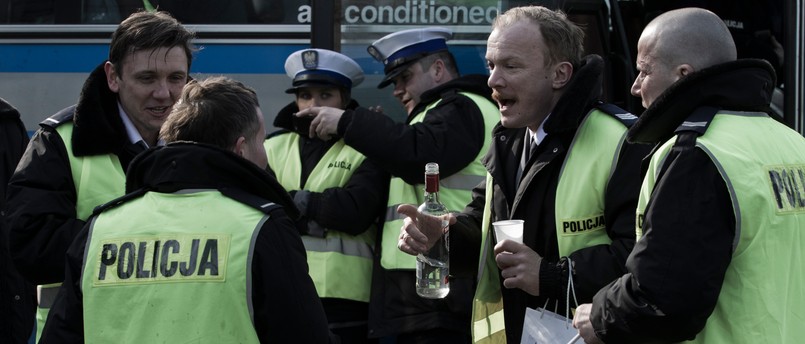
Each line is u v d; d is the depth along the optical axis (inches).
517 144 141.8
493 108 182.5
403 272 179.3
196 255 106.6
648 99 119.9
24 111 229.9
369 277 187.0
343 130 175.5
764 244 106.9
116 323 106.8
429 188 139.9
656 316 106.0
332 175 185.9
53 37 229.6
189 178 110.0
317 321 107.7
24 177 142.6
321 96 194.2
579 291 127.0
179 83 147.1
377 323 180.5
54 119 148.1
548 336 127.1
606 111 135.2
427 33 193.3
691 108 112.0
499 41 137.4
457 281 177.2
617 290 110.8
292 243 108.6
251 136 114.9
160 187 110.4
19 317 170.4
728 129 110.1
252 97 116.3
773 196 108.4
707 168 106.8
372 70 217.2
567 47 136.9
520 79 135.9
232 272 105.7
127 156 147.5
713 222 105.3
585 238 131.8
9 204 142.1
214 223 107.7
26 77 230.1
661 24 118.8
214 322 105.1
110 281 107.7
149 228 108.6
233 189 110.8
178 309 105.5
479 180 179.2
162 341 105.1
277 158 192.2
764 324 106.0
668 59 117.2
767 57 240.7
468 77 183.9
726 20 242.2
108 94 146.8
